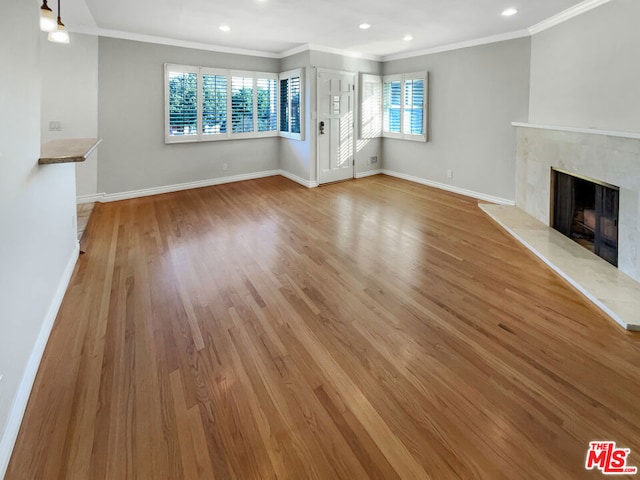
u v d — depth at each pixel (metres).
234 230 4.21
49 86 4.84
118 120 5.38
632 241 2.75
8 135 1.65
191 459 1.39
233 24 4.68
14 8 1.79
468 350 2.05
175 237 3.97
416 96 6.39
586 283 2.71
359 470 1.35
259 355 2.02
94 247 3.66
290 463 1.38
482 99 5.36
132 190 5.69
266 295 2.71
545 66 4.33
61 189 2.82
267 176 7.27
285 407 1.65
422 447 1.44
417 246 3.71
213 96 6.16
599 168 3.12
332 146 6.67
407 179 6.98
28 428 1.52
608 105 3.33
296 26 4.72
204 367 1.92
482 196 5.58
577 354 2.00
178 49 5.67
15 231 1.70
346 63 6.49
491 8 3.87
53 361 1.95
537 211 4.34
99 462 1.37
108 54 5.14
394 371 1.89
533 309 2.48
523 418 1.58
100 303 2.58
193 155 6.24
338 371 1.89
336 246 3.71
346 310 2.50
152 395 1.72
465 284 2.87
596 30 3.46
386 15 4.20
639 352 2.01
